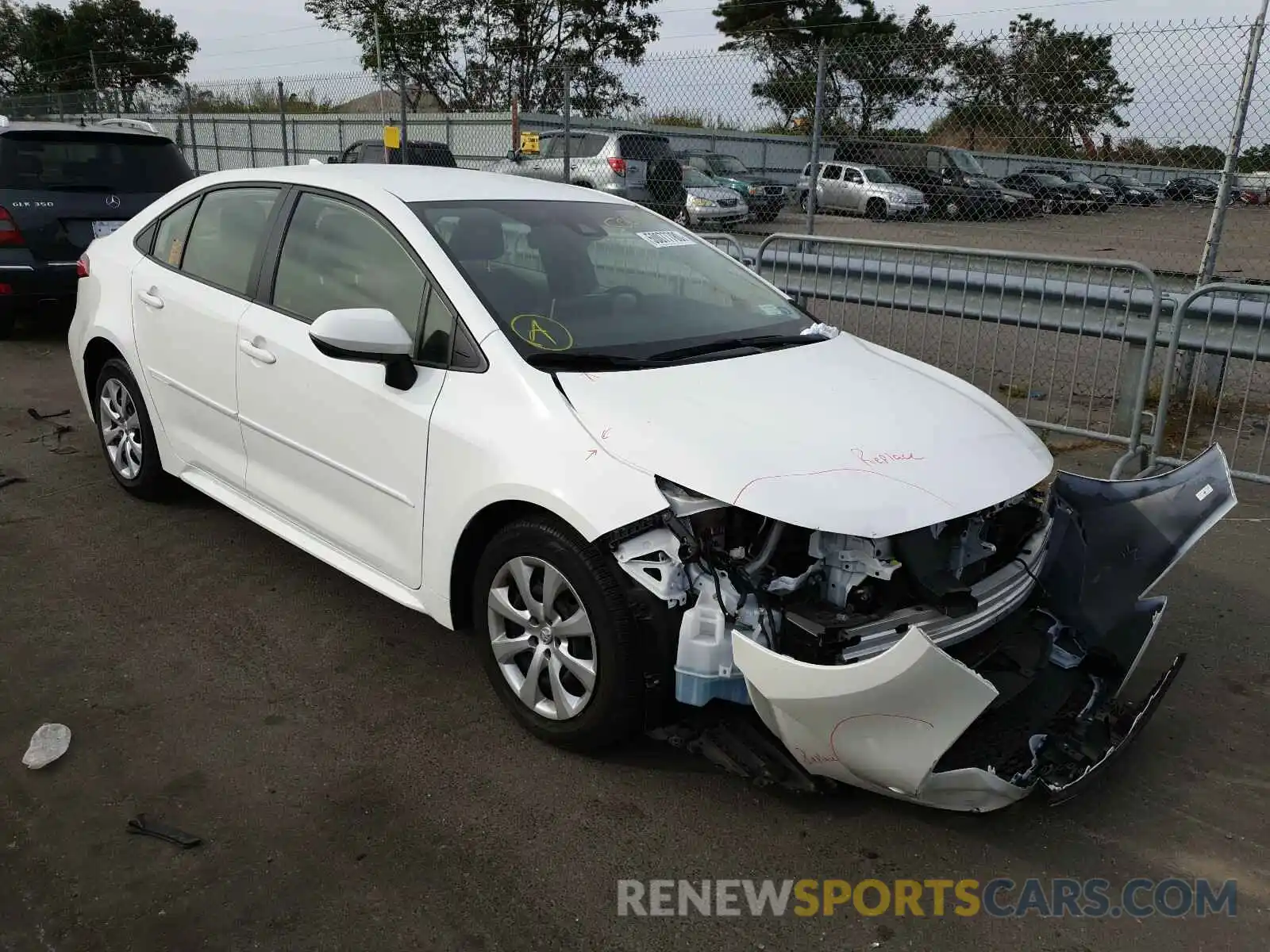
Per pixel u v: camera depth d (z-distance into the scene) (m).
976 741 2.81
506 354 3.14
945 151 8.12
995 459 3.01
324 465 3.64
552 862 2.66
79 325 5.04
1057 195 7.52
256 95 16.78
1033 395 7.35
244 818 2.80
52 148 8.00
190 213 4.54
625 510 2.70
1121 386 6.62
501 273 3.47
